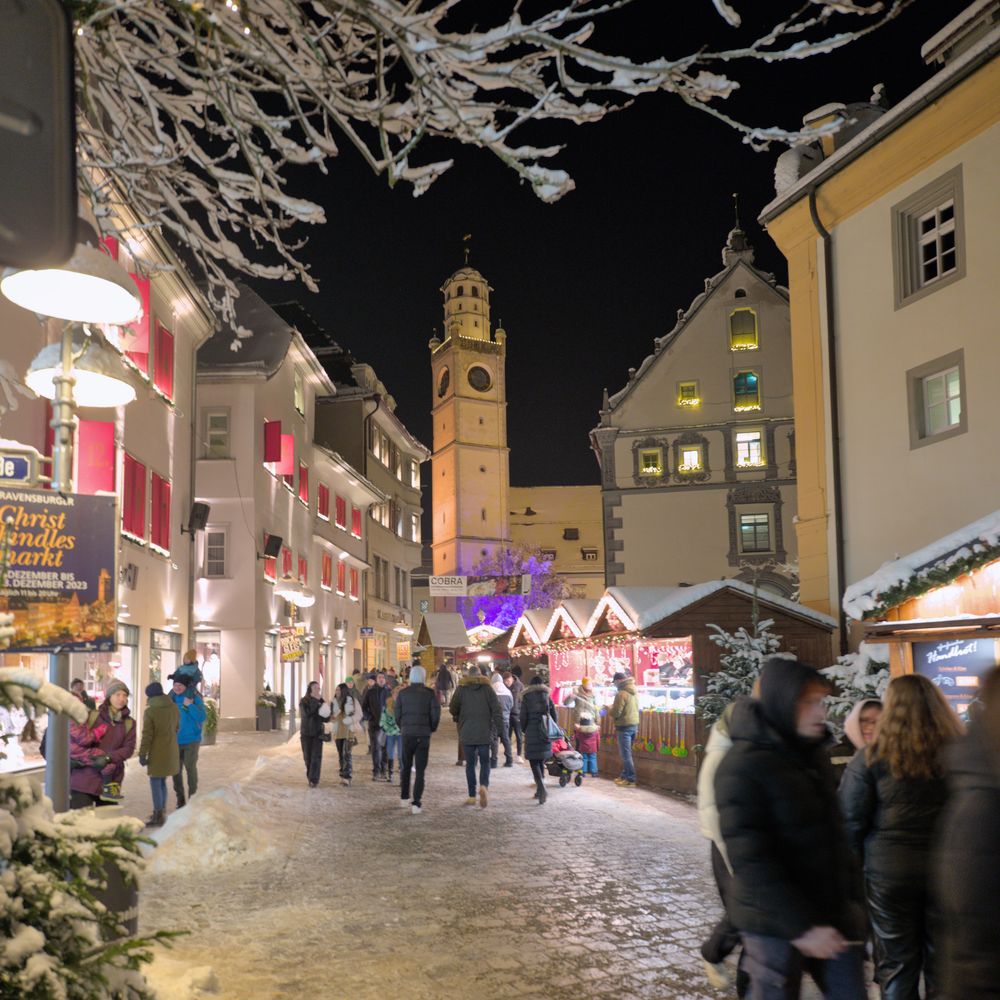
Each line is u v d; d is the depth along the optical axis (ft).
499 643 127.13
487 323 316.19
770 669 12.05
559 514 326.65
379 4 9.39
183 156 12.69
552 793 50.88
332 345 165.48
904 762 14.51
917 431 53.06
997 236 48.37
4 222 7.35
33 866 11.64
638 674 58.08
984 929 8.46
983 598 32.07
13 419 47.57
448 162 11.18
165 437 77.51
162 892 27.55
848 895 11.60
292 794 48.93
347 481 144.87
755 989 11.61
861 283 57.11
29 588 16.56
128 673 68.28
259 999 18.61
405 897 26.86
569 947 21.99
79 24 10.23
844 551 57.41
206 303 82.12
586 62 9.82
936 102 50.67
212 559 98.84
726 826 11.59
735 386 146.61
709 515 144.77
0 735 12.75
